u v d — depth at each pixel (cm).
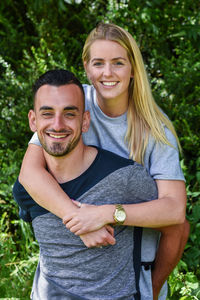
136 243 194
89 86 229
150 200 195
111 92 205
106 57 203
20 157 351
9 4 431
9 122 368
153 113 213
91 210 178
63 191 184
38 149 201
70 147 178
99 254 183
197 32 380
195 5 407
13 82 360
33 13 412
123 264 188
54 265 190
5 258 296
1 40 425
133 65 211
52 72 180
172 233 205
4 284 279
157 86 375
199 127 367
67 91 175
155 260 214
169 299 277
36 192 184
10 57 411
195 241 300
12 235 326
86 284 185
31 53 418
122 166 188
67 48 414
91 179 186
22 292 276
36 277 206
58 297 188
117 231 187
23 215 208
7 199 321
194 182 354
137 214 182
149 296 200
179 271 293
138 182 189
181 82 364
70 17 420
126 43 204
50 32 410
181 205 196
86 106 219
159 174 204
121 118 214
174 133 220
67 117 176
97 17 392
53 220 187
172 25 397
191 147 352
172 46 421
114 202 187
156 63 391
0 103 365
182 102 362
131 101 217
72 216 177
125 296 186
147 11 376
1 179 328
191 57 369
